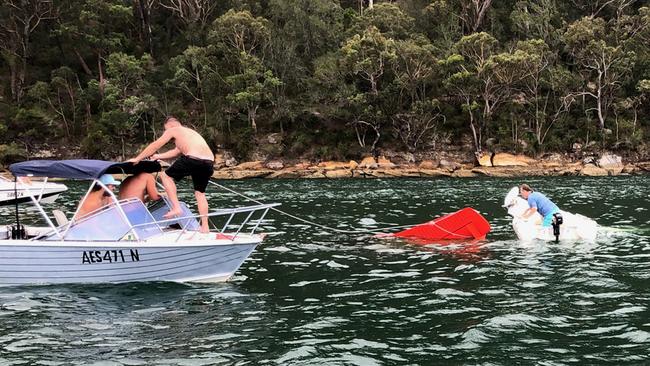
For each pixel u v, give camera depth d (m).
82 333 6.91
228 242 9.41
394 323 7.26
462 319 7.37
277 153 56.62
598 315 7.47
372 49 55.19
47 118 59.12
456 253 12.01
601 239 13.49
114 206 9.34
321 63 59.22
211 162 9.98
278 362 5.95
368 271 10.36
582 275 9.75
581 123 57.22
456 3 69.12
